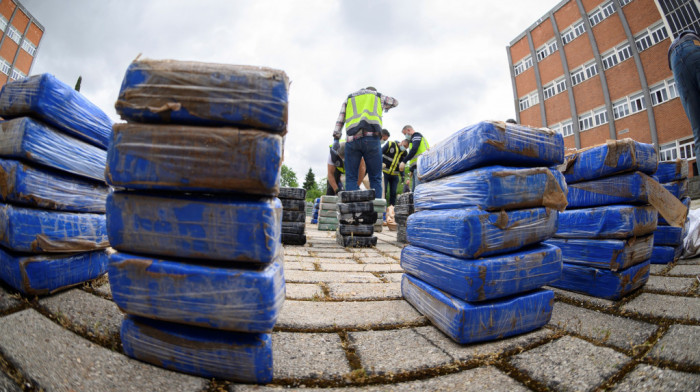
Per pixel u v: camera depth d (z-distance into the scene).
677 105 17.22
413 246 1.93
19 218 1.36
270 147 0.97
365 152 5.19
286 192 4.52
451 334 1.37
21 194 1.35
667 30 17.23
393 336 1.42
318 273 2.71
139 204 1.03
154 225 1.03
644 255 1.95
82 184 1.64
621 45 19.31
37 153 1.37
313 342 1.34
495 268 1.34
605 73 20.14
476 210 1.35
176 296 1.02
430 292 1.58
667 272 2.54
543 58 23.52
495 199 1.34
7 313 1.24
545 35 23.16
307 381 1.06
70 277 1.55
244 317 1.00
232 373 1.04
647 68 18.30
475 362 1.20
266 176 0.97
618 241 1.81
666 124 17.59
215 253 1.01
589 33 20.64
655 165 1.97
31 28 24.45
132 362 1.07
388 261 3.48
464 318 1.31
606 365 1.13
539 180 1.44
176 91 1.00
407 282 1.90
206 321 1.01
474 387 1.03
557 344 1.32
